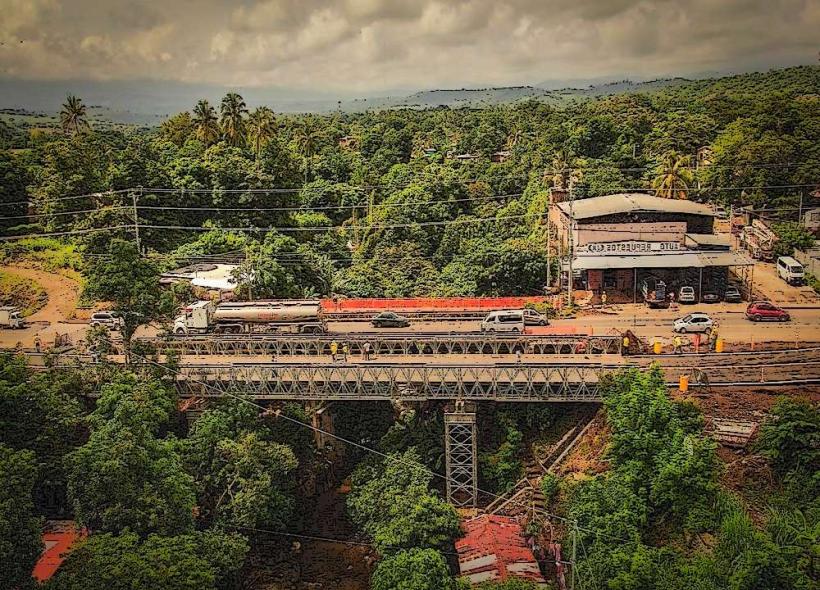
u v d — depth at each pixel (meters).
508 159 137.75
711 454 51.44
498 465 63.16
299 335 74.81
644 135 130.38
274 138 123.31
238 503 56.44
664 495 50.56
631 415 54.69
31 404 56.22
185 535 48.41
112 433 52.56
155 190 104.44
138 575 40.28
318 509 67.19
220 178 107.44
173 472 52.22
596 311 81.19
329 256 109.50
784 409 53.03
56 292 94.31
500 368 62.69
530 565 52.41
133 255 66.31
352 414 70.56
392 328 79.06
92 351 69.94
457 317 81.62
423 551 50.88
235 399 63.41
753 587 40.59
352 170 149.12
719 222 105.44
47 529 53.03
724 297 83.62
